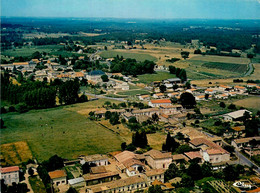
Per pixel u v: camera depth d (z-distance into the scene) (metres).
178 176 161.00
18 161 175.38
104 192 141.00
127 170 161.50
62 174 153.75
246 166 172.38
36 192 142.75
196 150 190.50
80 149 193.50
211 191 144.12
